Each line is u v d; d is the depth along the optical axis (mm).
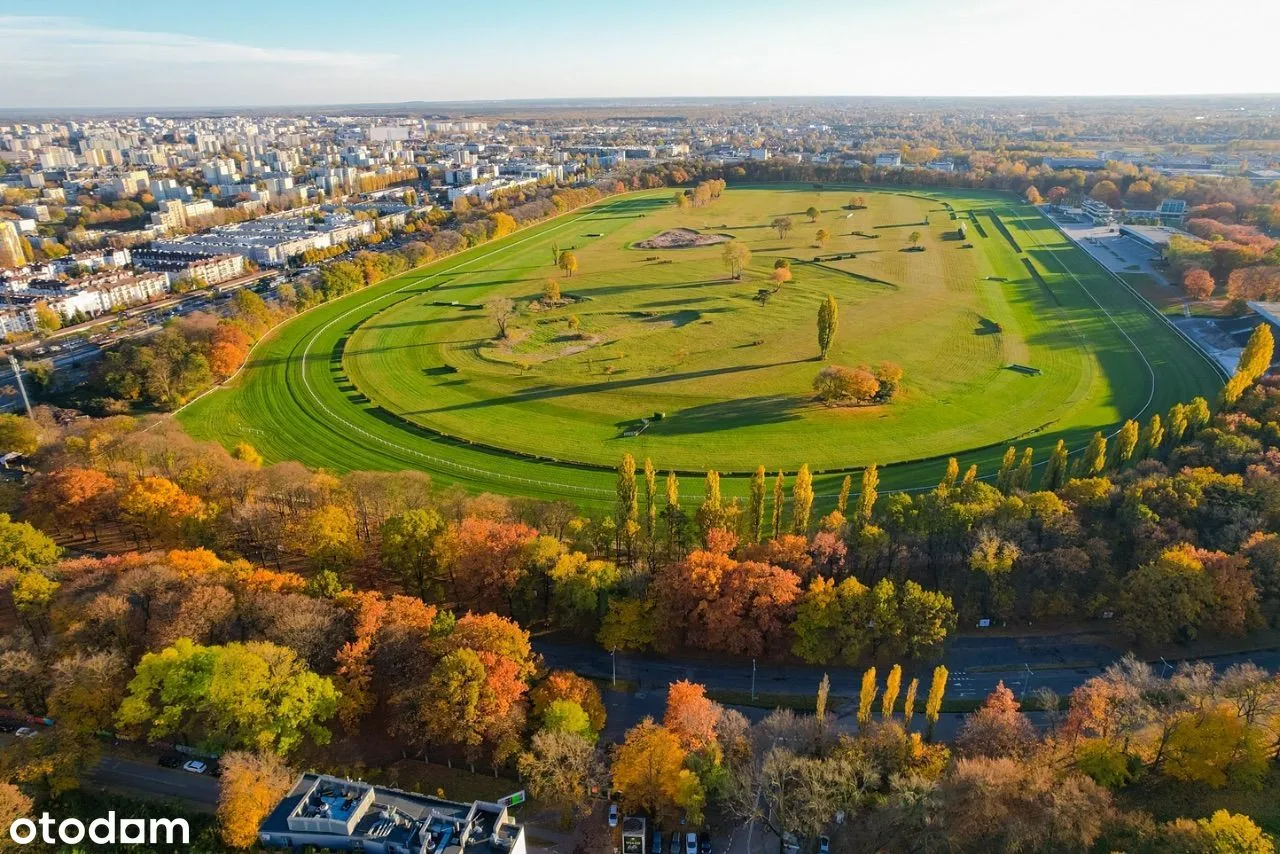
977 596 171500
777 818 120688
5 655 140000
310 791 109188
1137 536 173750
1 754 125125
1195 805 121250
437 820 105750
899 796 115500
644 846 119188
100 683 135875
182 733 137375
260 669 131125
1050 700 139750
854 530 183000
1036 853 108500
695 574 161750
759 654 164875
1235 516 176000
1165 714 126625
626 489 189625
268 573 163875
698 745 127250
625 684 158250
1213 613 158375
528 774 124875
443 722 132000
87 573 165000
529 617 175250
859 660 162625
